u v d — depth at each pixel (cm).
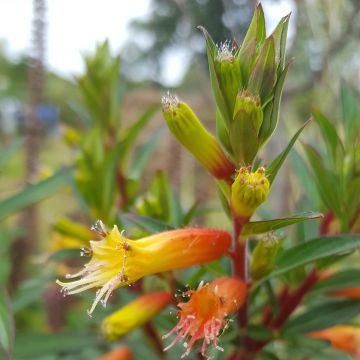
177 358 12
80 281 8
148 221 10
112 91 15
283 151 8
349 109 11
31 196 14
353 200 10
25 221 22
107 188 13
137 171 15
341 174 10
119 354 13
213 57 8
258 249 9
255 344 11
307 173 12
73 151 16
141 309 10
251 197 8
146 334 12
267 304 12
